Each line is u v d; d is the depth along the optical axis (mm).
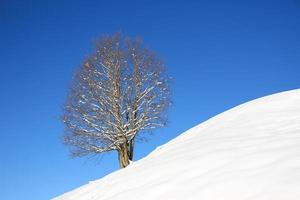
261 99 14062
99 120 17703
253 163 6582
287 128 8844
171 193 6676
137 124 17938
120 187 8633
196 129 13344
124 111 17953
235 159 7109
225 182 6121
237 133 9641
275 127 9227
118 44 18438
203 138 10391
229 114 13195
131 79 18172
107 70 18016
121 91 18031
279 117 10234
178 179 7230
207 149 8609
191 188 6488
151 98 18250
